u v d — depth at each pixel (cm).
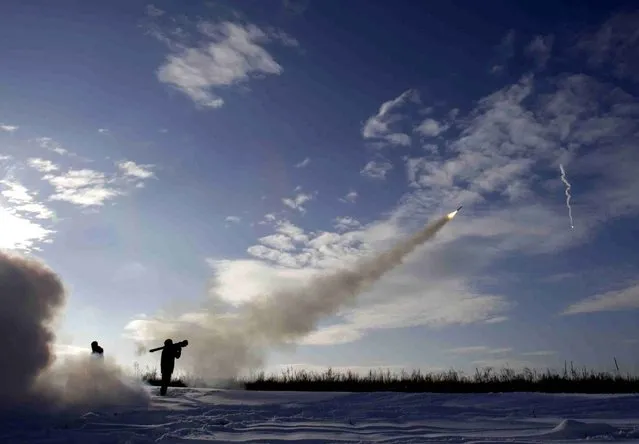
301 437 1145
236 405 1783
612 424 1308
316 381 2752
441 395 2012
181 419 1424
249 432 1224
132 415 1488
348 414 1561
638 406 1647
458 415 1541
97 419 1417
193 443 1049
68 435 1169
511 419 1455
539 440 1082
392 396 2034
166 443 1051
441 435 1169
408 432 1235
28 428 1305
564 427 1167
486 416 1524
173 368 2022
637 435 1093
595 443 1030
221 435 1165
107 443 1089
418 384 2684
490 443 1038
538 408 1661
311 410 1659
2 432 1245
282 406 1773
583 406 1673
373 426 1317
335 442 1065
